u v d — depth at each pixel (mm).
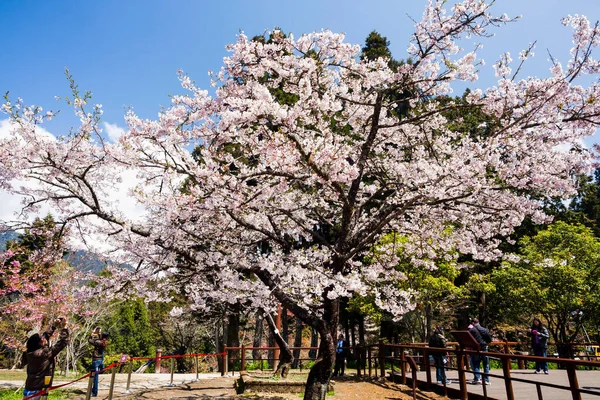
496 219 7961
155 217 6754
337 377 11508
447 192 6914
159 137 6160
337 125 8648
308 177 6344
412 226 8625
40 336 6332
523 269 15508
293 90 7434
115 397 8461
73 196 6617
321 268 6602
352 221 7387
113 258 7340
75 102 5840
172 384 10273
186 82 6797
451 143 8898
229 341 17844
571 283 14352
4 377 12516
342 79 8203
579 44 6535
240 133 6566
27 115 5941
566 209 21359
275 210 7164
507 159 7137
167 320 26844
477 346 6988
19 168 6129
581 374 11062
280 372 10617
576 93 6809
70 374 16547
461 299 17609
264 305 8758
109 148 6059
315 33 7129
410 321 17203
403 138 8836
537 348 11078
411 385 9250
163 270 6812
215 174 5738
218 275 6473
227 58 7004
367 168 8656
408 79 7762
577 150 7141
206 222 7027
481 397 7094
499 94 6965
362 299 16344
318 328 6738
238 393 8992
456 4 6883
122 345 27062
